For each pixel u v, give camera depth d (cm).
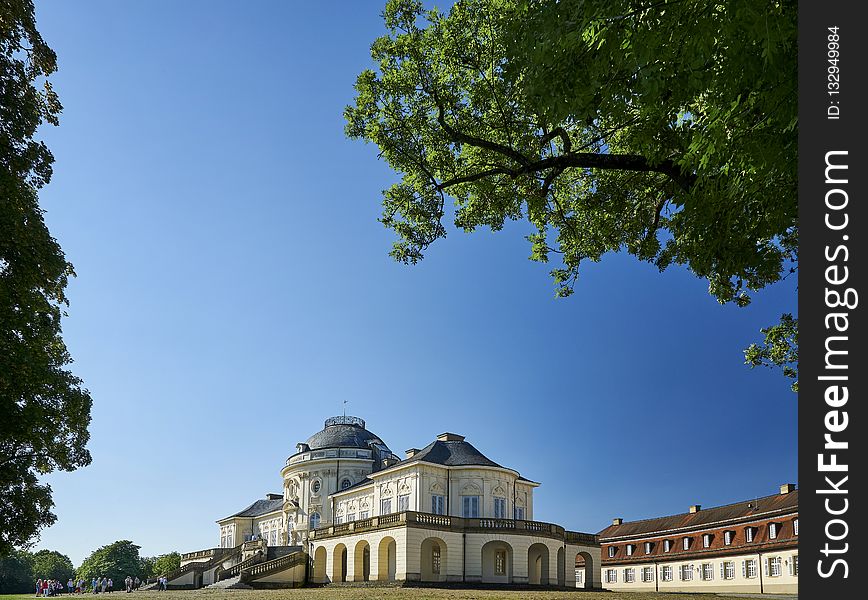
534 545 5219
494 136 1862
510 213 2192
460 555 4866
